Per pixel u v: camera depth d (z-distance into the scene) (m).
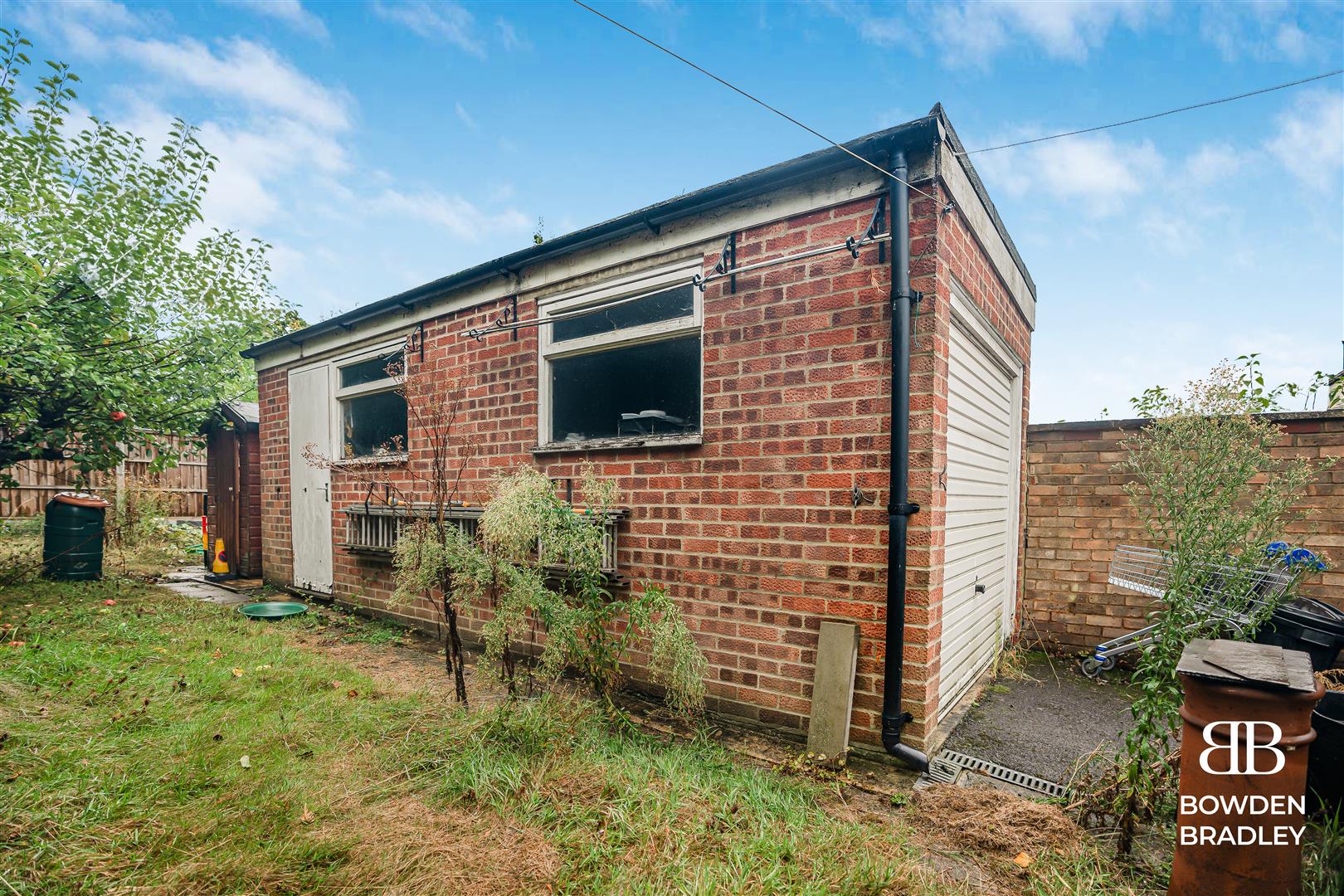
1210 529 2.15
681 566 3.65
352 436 6.30
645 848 2.00
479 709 3.15
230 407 7.95
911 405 2.92
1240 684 1.58
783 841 2.06
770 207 3.37
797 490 3.22
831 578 3.10
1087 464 5.12
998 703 3.83
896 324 2.86
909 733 2.88
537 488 3.22
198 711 3.03
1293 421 4.28
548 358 4.50
